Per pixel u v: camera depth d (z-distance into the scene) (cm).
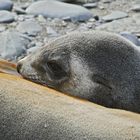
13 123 784
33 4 2027
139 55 924
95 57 919
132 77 903
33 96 798
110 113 785
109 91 904
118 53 912
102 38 929
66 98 811
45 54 969
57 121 766
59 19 1952
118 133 738
